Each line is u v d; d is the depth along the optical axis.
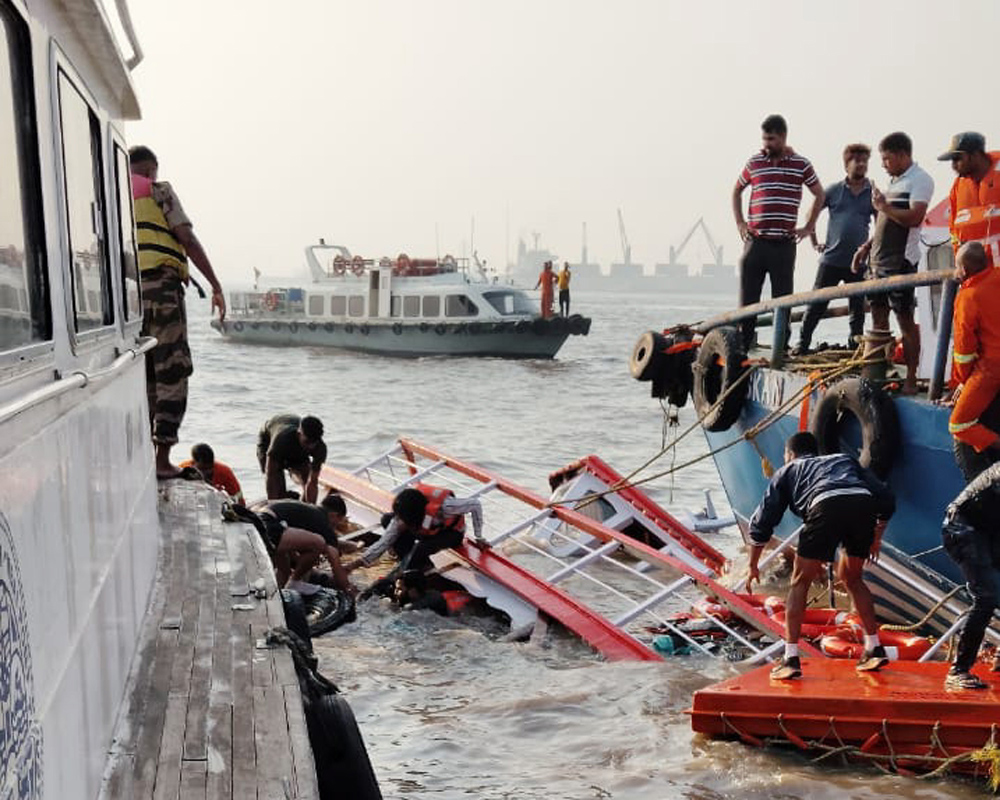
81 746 3.47
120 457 4.96
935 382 8.44
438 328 48.25
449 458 13.39
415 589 9.86
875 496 7.17
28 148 3.14
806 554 7.12
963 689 6.68
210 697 4.65
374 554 10.05
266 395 33.00
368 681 7.91
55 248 3.46
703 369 11.88
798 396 9.92
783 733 6.65
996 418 7.55
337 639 8.92
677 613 10.11
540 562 12.15
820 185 11.62
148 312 8.48
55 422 3.23
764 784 6.23
